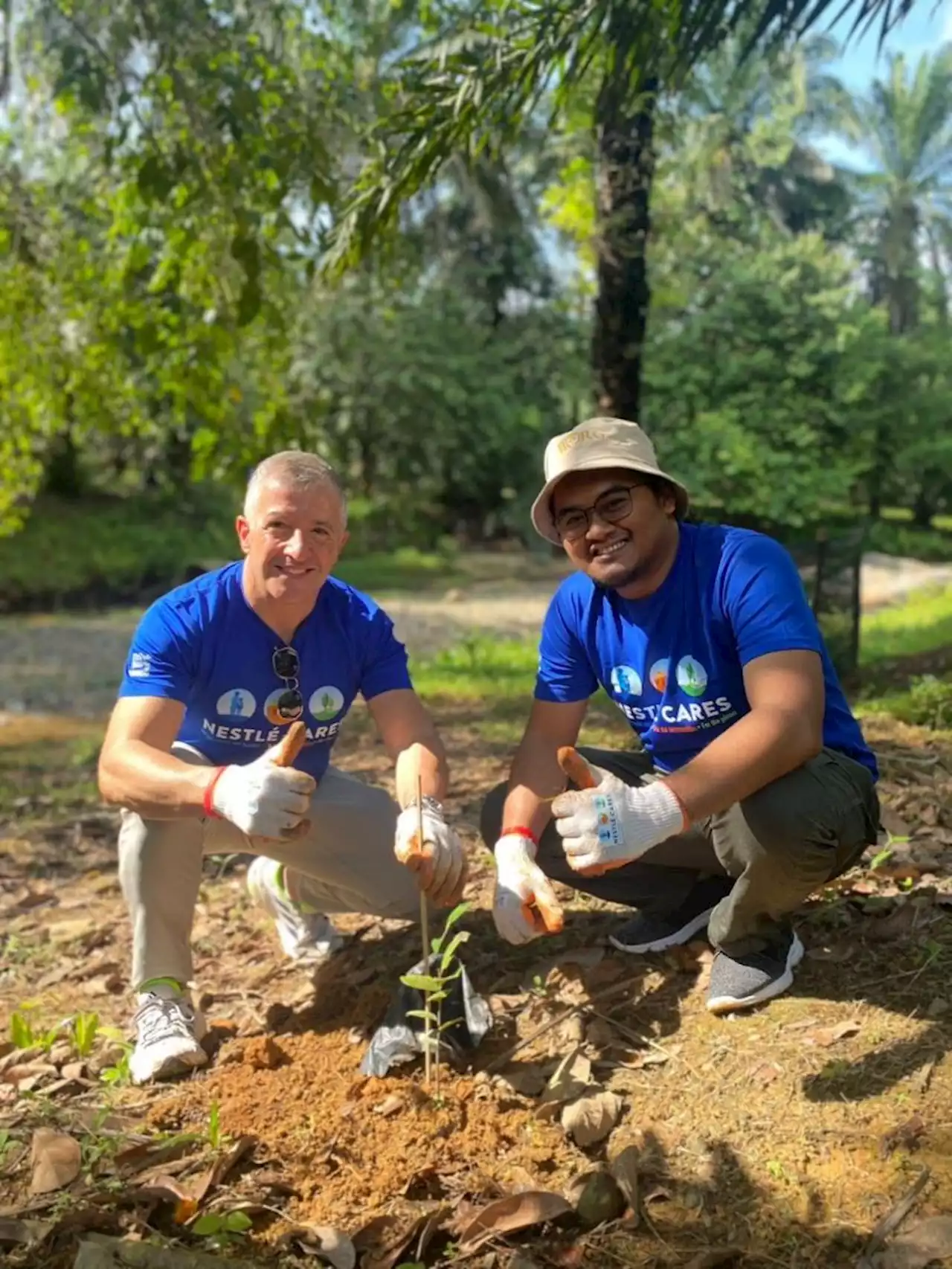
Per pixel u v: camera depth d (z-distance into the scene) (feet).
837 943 9.06
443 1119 7.61
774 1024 8.11
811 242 68.74
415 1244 6.64
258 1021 9.56
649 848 7.23
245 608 8.64
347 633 8.94
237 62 19.49
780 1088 7.48
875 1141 6.91
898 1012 8.03
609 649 8.61
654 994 8.82
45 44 20.17
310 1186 7.18
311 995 9.89
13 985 11.06
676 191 41.73
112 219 25.04
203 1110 8.11
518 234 68.18
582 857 7.17
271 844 9.20
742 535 8.18
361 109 20.76
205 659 8.68
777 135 49.78
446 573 68.13
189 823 8.88
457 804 15.35
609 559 8.11
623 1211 6.76
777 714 7.48
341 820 9.09
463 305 80.18
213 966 11.02
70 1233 6.91
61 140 23.88
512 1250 6.55
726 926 8.29
